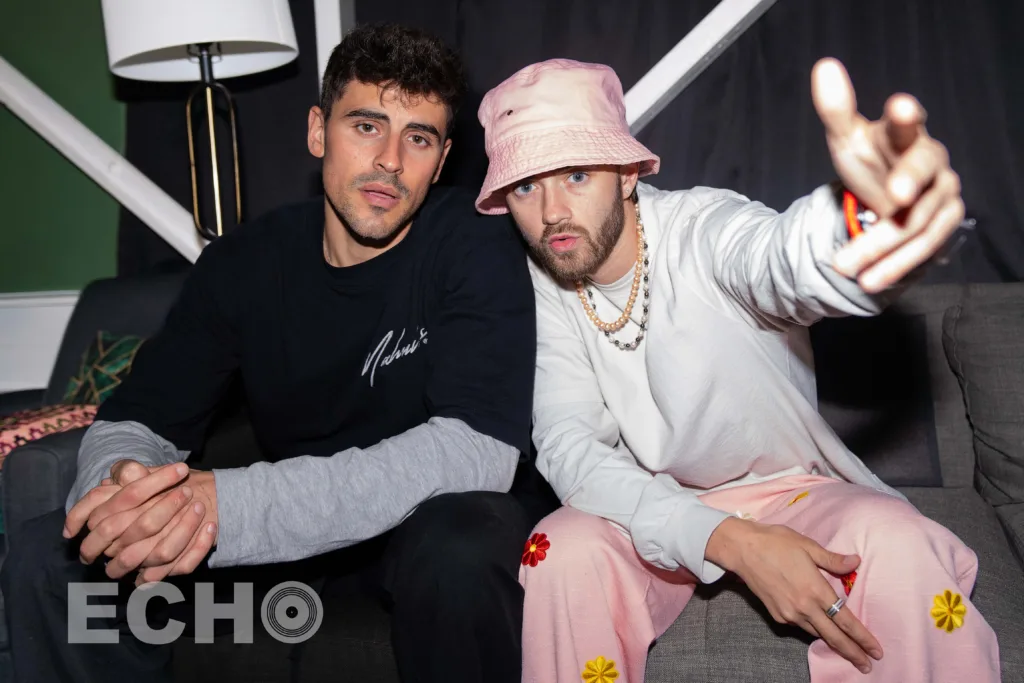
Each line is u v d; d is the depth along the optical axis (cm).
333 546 112
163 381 143
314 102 250
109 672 123
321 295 140
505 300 130
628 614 117
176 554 106
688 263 122
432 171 136
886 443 175
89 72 268
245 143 255
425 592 106
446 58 135
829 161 214
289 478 112
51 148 275
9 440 177
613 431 136
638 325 131
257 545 110
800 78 215
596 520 119
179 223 257
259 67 233
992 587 135
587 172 120
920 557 102
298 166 253
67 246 278
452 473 118
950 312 175
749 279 102
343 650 122
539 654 112
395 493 114
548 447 131
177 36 204
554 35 229
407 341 137
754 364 122
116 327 228
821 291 87
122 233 268
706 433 126
